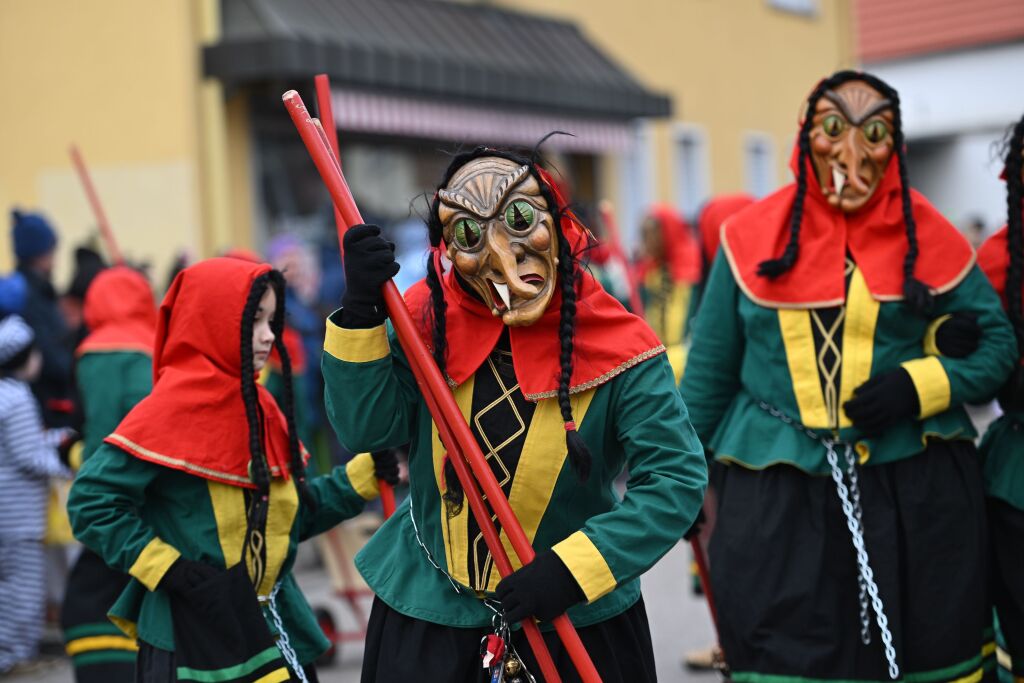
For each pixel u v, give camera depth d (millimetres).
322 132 5859
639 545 5414
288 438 7184
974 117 42625
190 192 20266
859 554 7359
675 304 15031
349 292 5520
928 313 7469
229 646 6629
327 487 7367
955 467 7590
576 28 28062
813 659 7383
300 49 19797
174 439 6809
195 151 20281
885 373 7430
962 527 7496
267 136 21719
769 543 7559
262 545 6973
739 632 7621
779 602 7477
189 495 6887
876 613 7328
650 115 27688
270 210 21766
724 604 7691
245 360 6938
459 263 5465
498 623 5691
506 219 5398
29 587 12008
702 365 8055
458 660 5734
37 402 13109
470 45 23906
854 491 7453
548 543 5707
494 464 5641
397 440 5770
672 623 12828
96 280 9734
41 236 13750
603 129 26859
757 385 7766
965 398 7488
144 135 20453
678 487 5496
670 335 14883
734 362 8031
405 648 5809
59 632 13336
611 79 26859
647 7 30672
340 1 22188
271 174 21797
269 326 7215
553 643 5707
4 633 11891
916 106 43375
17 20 21016
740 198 11031
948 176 44969
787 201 7922
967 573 7449
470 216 5414
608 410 5660
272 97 21141
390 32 22234
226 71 20156
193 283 7059
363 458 7387
